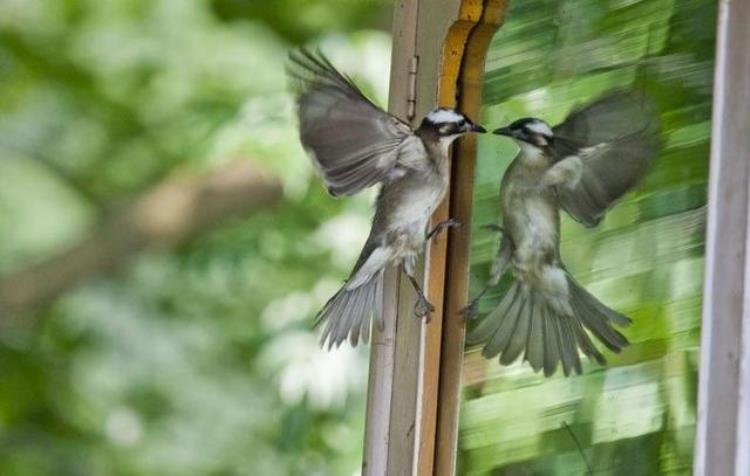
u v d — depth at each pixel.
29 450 13.54
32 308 14.17
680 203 5.65
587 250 5.86
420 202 6.12
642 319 5.74
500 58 6.30
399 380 6.49
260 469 13.46
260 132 10.53
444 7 6.46
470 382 6.21
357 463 10.12
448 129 6.10
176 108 13.77
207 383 13.92
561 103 6.11
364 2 12.35
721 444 5.24
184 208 13.16
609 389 5.84
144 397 13.95
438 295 6.27
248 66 13.11
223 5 13.67
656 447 5.70
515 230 6.02
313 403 10.20
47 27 14.30
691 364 5.61
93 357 14.09
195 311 14.18
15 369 13.85
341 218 10.59
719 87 5.32
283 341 10.39
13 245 14.73
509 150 6.15
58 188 14.93
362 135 5.91
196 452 13.60
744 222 5.23
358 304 6.45
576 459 5.93
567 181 5.84
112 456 13.63
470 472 6.21
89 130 14.72
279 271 10.80
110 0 14.33
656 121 5.73
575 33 6.08
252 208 12.23
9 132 14.95
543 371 6.02
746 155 5.24
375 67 10.44
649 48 5.83
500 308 6.12
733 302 5.24
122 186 14.46
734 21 5.30
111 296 14.25
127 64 14.01
